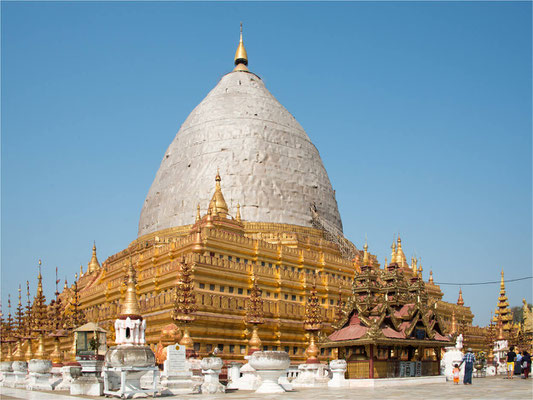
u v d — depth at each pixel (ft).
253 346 210.59
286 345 246.06
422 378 180.65
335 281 280.92
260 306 219.61
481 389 148.56
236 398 127.75
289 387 161.48
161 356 159.53
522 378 210.38
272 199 305.53
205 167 311.06
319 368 185.68
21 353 261.85
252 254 267.39
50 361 186.70
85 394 142.82
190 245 254.88
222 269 241.35
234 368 181.37
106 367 138.41
